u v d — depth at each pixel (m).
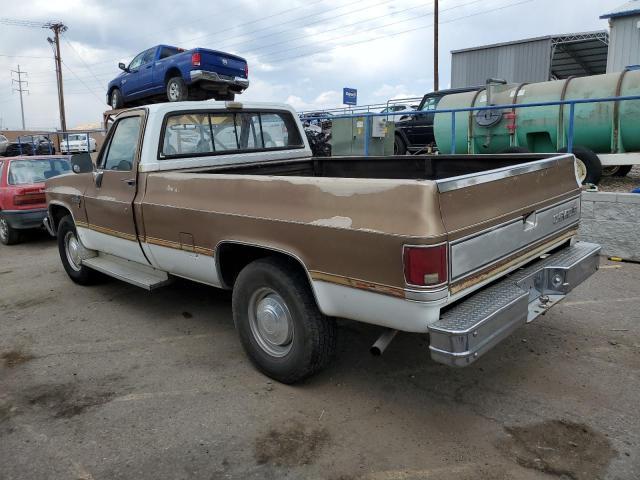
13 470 2.88
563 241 3.94
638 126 8.93
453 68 27.73
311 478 2.74
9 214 9.17
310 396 3.55
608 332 4.36
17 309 5.62
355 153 11.72
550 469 2.73
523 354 4.02
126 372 4.01
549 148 10.15
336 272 3.06
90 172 5.23
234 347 4.40
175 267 4.38
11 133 48.00
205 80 12.85
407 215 2.74
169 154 4.59
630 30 17.84
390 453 2.91
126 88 15.33
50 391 3.75
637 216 6.18
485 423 3.16
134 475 2.81
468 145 10.98
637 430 3.03
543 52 24.34
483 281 3.02
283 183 3.36
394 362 4.00
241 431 3.17
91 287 6.32
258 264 3.57
